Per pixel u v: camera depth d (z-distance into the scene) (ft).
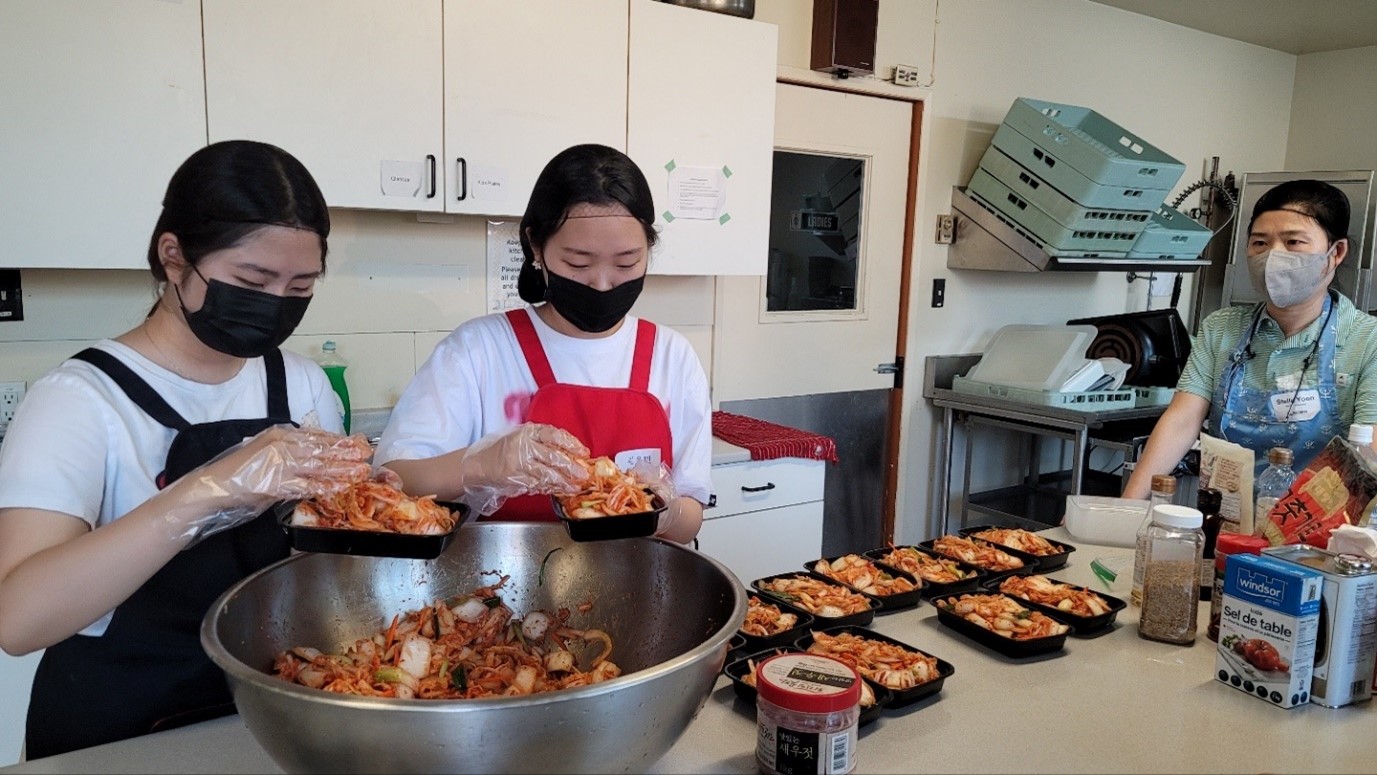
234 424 3.60
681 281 9.58
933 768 3.02
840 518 11.56
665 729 2.52
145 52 5.78
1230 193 14.71
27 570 2.73
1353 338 5.88
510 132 7.17
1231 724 3.40
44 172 5.60
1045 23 12.07
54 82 5.55
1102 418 9.86
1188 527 4.17
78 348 6.66
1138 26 13.07
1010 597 4.43
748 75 8.38
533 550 3.63
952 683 3.71
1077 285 13.35
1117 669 3.91
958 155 11.58
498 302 8.39
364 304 7.70
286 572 3.14
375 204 6.69
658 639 3.43
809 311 10.75
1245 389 6.28
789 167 10.25
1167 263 11.81
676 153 8.06
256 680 2.25
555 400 4.37
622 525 3.18
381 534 2.85
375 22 6.50
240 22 6.04
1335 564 3.58
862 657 3.69
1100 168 9.91
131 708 3.38
